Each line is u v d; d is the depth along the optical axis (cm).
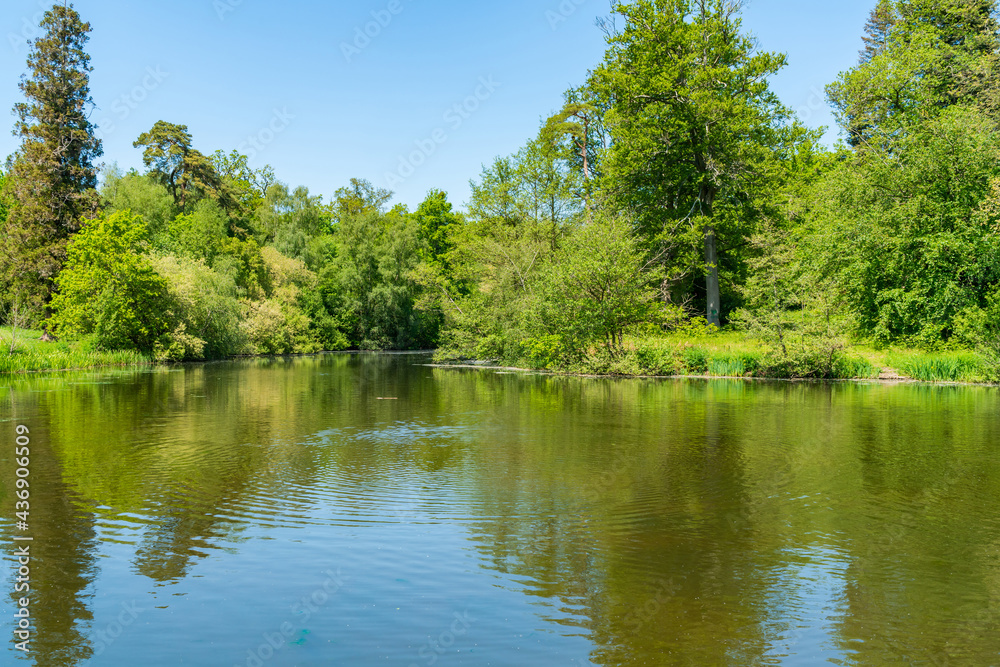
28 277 4112
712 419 1576
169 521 792
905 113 3675
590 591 597
